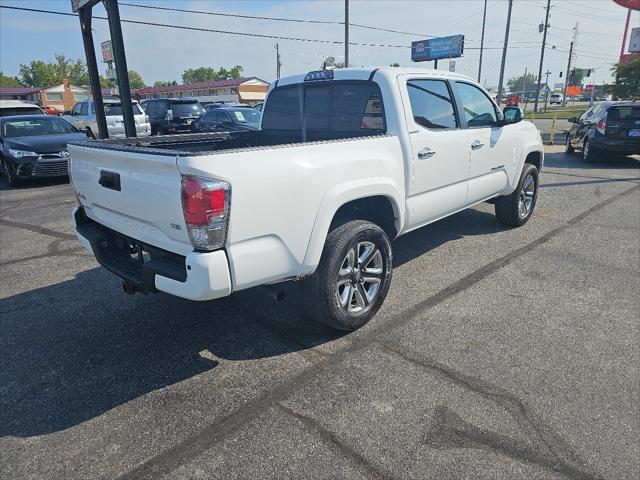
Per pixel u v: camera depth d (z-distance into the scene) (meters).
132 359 3.31
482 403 2.73
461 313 3.85
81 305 4.20
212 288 2.61
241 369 3.14
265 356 3.29
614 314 3.79
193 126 17.84
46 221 7.41
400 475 2.24
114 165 3.07
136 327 3.77
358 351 3.32
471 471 2.25
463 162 4.64
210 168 2.49
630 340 3.40
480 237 5.82
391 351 3.30
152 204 2.79
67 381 3.07
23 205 8.74
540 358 3.19
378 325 3.68
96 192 3.40
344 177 3.24
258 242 2.78
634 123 11.26
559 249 5.35
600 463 2.29
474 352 3.27
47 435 2.58
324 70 4.36
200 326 3.75
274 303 4.11
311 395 2.85
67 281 4.78
